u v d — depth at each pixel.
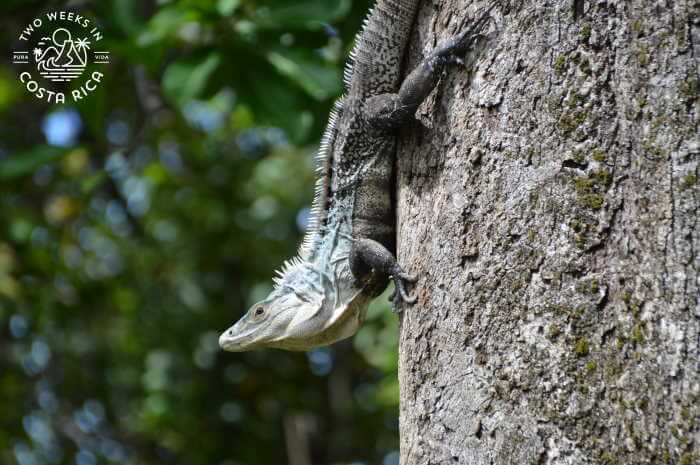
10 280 16.09
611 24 5.26
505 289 5.32
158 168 18.27
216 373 19.34
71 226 17.69
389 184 7.29
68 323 18.11
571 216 5.17
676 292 4.79
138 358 18.56
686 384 4.67
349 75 7.66
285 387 19.58
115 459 17.73
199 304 18.95
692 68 4.98
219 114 18.97
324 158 7.85
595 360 4.95
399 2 7.06
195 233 19.73
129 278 18.77
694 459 4.56
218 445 18.88
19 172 11.02
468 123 5.77
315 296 7.76
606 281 5.02
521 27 5.61
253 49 9.90
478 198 5.59
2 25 11.38
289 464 19.05
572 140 5.25
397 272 6.23
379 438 19.38
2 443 15.94
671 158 4.92
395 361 12.76
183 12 9.82
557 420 4.96
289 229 19.42
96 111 11.27
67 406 17.92
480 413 5.29
